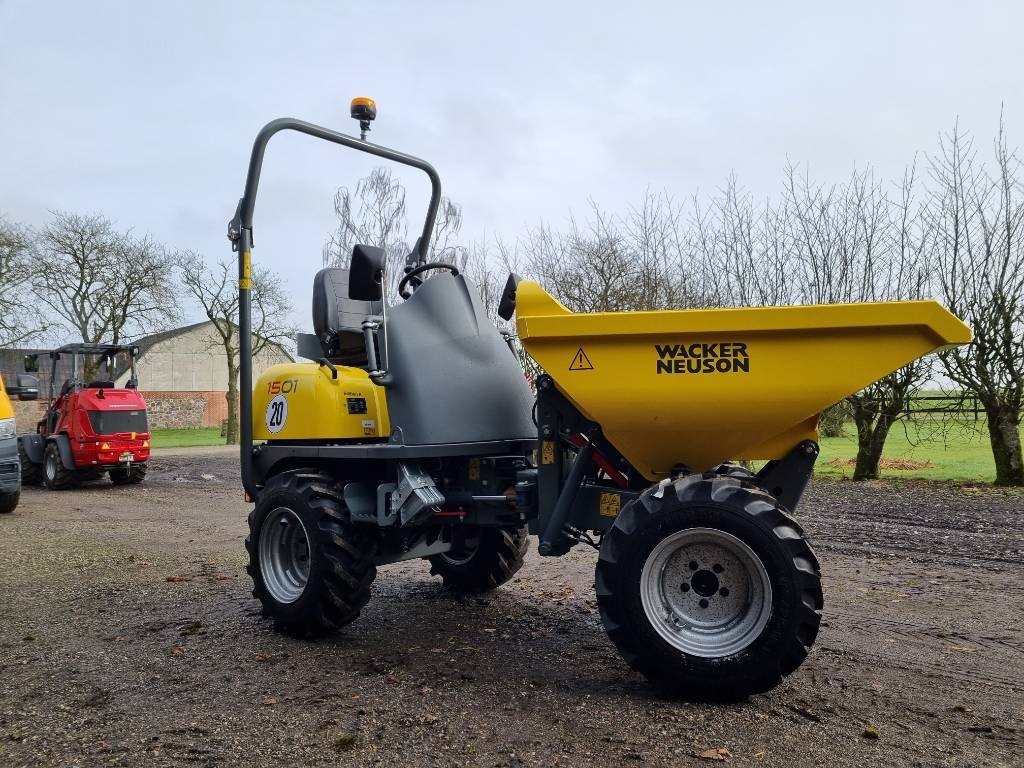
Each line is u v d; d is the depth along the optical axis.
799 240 13.64
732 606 3.37
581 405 3.62
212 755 2.87
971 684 3.57
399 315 4.40
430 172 5.44
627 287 14.45
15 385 10.25
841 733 3.01
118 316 30.77
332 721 3.17
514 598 5.38
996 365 11.47
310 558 4.32
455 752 2.87
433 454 4.20
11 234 29.36
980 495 10.49
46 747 2.96
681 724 3.11
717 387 3.43
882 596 5.28
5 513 10.45
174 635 4.49
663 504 3.37
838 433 18.78
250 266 4.79
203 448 26.08
